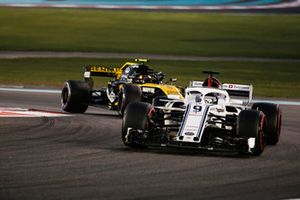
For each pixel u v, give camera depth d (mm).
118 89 54062
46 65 108000
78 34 150875
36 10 183375
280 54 134875
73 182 25891
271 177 28297
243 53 134375
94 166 29500
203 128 32812
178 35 155375
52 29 156000
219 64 118125
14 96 68125
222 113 36094
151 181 26516
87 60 116500
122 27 163250
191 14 186750
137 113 34406
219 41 148875
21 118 47656
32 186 24953
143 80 53906
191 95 36781
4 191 23984
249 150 33156
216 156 33469
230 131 35000
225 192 24875
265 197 24219
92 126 44844
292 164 31953
